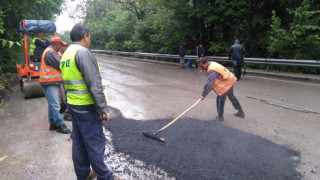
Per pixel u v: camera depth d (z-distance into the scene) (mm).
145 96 7469
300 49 11281
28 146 4055
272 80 10227
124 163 3477
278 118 5344
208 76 4727
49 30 7242
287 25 13055
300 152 3762
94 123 2674
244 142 4074
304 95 7418
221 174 3152
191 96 7449
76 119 2680
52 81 4371
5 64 11219
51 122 4727
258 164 3387
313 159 3549
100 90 2545
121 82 9984
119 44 28062
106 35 31750
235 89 8445
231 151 3756
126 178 3109
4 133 4625
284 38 11227
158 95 7594
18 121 5316
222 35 16484
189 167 3320
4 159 3627
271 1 13398
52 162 3539
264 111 5859
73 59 2551
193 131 4555
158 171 3256
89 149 2682
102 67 15836
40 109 6254
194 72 13234
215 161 3463
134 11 28109
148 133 4266
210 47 15883
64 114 5348
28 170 3324
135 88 8719
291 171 3229
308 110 5902
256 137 4281
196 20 16094
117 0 26672
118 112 5793
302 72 11211
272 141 4152
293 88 8484
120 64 17969
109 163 3480
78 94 2594
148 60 20281
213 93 7891
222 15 14578
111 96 7484
